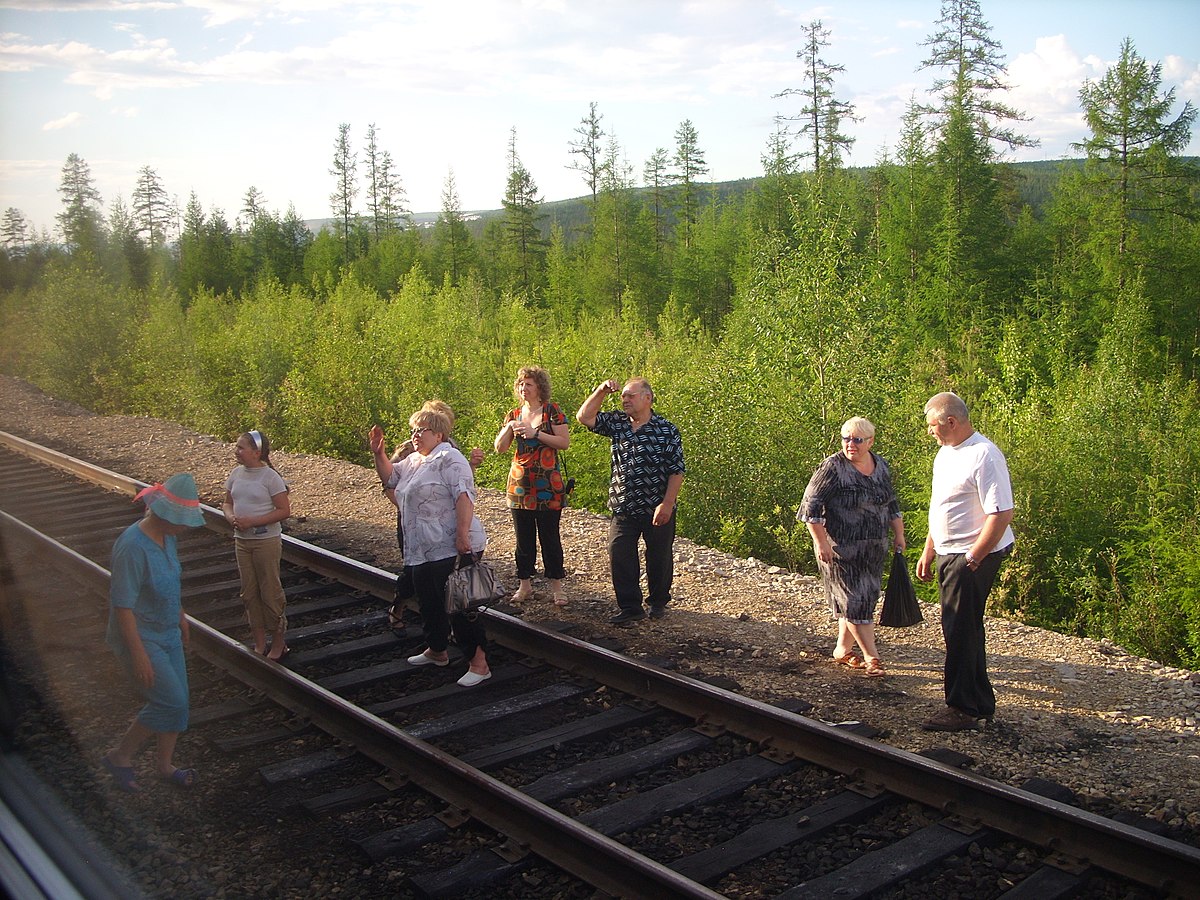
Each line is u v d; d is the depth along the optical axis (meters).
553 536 7.94
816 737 5.13
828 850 4.37
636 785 5.00
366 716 5.42
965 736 5.46
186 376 19.28
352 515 10.95
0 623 6.10
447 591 6.08
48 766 4.88
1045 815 4.29
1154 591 10.34
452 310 27.19
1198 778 4.91
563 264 57.12
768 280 14.38
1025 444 13.09
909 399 14.41
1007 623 7.36
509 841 4.39
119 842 4.38
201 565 9.02
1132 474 12.84
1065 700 5.97
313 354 19.72
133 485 11.36
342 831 4.57
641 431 7.41
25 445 13.91
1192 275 15.76
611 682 6.23
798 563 11.96
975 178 34.38
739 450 13.27
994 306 32.59
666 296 55.97
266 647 6.62
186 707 4.88
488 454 15.37
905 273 36.22
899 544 6.30
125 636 4.60
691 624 7.47
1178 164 14.69
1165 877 3.96
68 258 16.28
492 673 6.48
